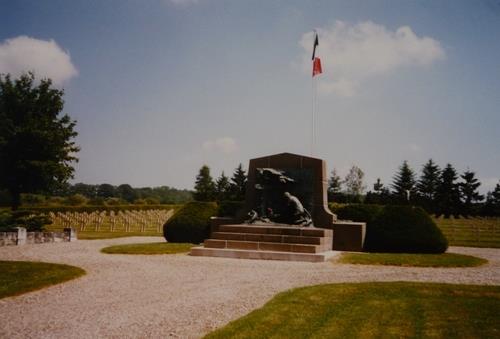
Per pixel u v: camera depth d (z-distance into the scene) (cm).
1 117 4303
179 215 2556
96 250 2120
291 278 1319
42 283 1232
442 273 1436
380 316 875
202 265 1609
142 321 845
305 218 2181
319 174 2281
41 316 893
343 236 2200
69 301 1028
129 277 1338
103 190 16312
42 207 5775
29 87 4609
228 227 2159
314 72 2714
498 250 2423
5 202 6775
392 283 1201
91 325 822
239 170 8200
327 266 1612
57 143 4322
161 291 1125
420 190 9262
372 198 7762
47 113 4631
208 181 9962
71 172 4481
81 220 4316
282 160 2369
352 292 1080
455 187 8638
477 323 830
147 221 4431
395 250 2136
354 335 759
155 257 1844
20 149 4159
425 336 757
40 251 2080
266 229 2089
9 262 1619
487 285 1185
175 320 849
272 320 835
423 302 988
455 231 3803
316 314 882
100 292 1124
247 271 1465
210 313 899
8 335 764
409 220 2158
